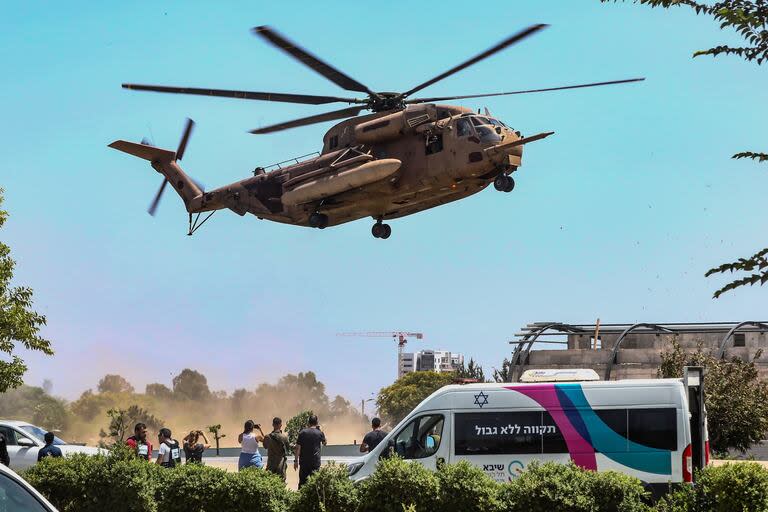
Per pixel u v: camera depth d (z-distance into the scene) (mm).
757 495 32781
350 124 84562
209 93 73000
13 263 82000
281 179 90875
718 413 99875
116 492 42938
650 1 17469
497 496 37750
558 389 48594
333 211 87812
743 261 15984
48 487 43719
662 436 47375
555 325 123312
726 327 122062
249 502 41094
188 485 42094
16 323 78625
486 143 76312
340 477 40062
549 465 37969
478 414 48812
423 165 79750
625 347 137000
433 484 38000
